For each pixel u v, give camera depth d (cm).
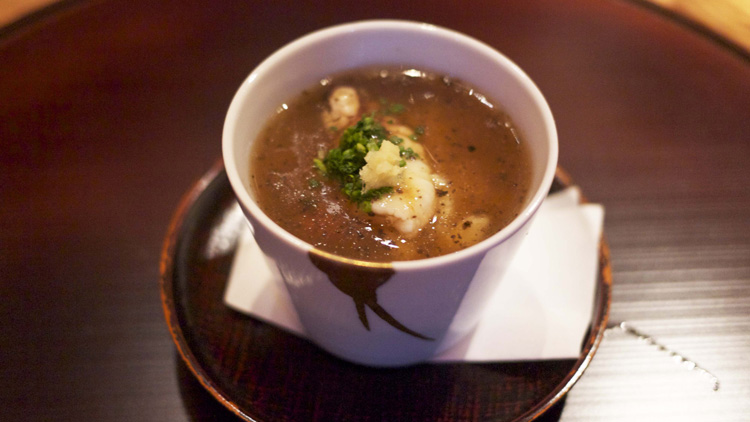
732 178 23
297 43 20
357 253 17
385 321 17
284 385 19
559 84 25
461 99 21
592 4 28
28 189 23
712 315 20
